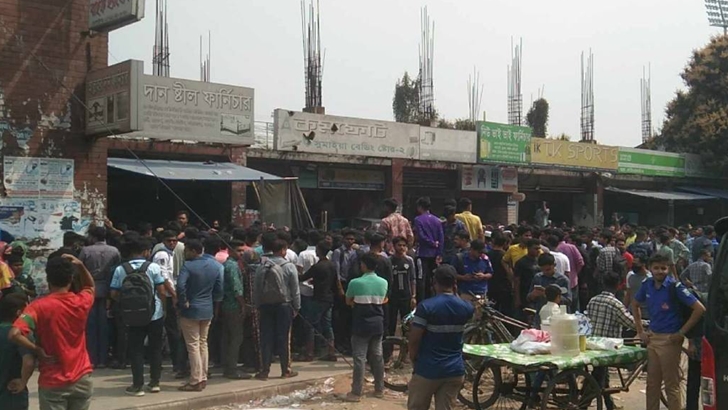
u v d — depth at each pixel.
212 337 10.06
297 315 10.70
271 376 9.56
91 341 9.73
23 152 11.10
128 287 8.09
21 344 5.20
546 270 9.14
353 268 10.84
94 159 11.88
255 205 19.81
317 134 21.14
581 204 30.16
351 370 10.08
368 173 23.08
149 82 15.40
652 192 31.20
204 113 16.30
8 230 10.93
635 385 9.83
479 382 8.40
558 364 7.10
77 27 11.62
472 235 11.64
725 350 5.02
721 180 34.75
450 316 6.05
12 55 11.00
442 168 24.75
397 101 51.12
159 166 15.11
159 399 8.07
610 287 8.72
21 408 5.70
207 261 8.73
